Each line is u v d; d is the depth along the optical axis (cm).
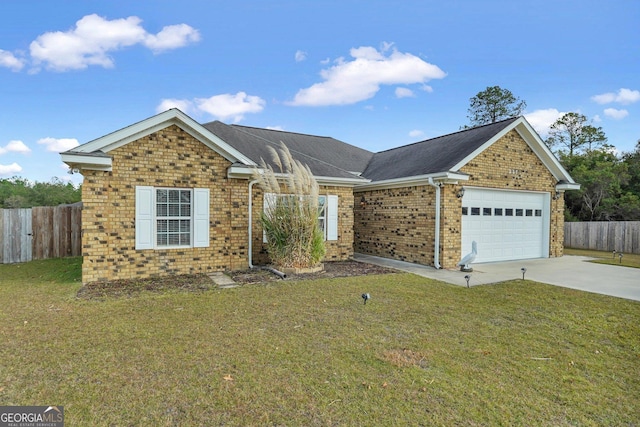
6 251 1109
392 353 402
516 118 1184
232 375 343
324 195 1183
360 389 319
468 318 543
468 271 980
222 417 274
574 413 286
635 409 293
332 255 1198
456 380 339
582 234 1727
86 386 319
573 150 3044
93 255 789
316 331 473
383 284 788
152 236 849
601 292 728
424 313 565
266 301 629
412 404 295
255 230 1045
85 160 750
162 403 293
